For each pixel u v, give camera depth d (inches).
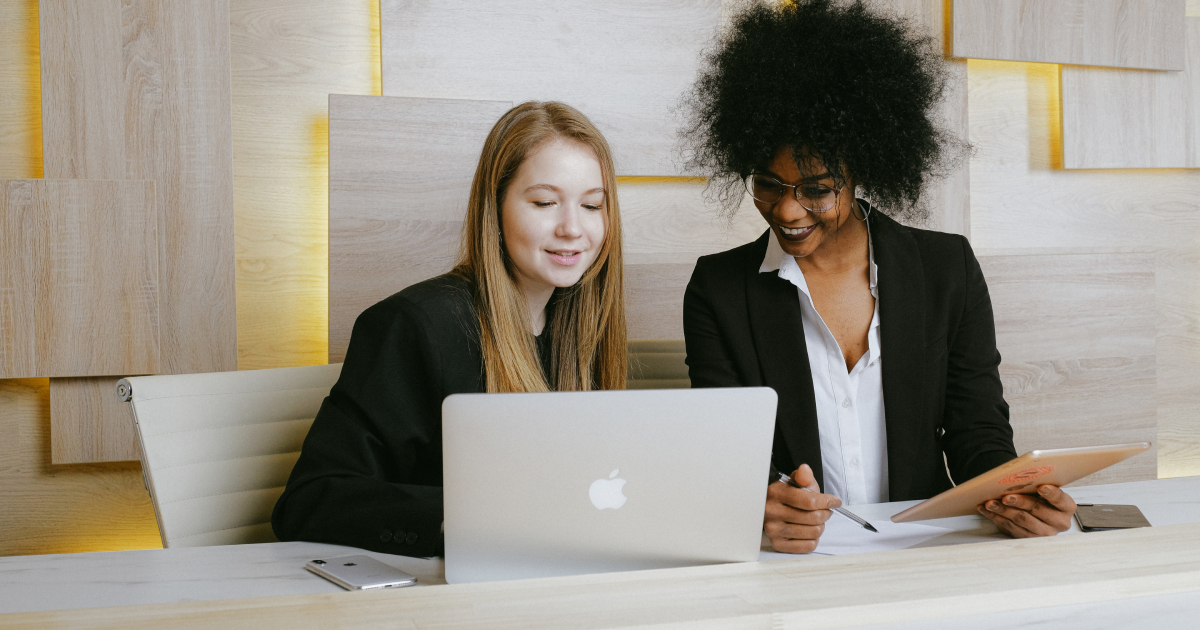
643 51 95.4
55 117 83.7
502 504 35.1
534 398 34.0
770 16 62.7
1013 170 109.3
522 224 53.3
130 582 38.2
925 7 101.7
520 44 92.8
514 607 29.5
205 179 86.7
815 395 62.3
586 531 35.9
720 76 62.4
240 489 58.2
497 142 54.1
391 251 89.7
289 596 31.1
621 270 58.1
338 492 45.0
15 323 83.2
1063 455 39.1
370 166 88.8
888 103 57.7
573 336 57.8
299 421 62.0
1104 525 45.2
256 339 91.5
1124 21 107.3
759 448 35.3
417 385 50.8
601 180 54.8
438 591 31.5
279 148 91.6
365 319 51.8
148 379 56.3
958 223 103.8
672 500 35.7
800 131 56.1
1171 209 114.7
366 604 30.1
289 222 92.3
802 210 56.8
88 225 84.0
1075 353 106.6
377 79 94.0
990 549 36.6
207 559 41.8
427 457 51.9
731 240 102.0
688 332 65.8
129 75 84.9
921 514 44.9
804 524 43.2
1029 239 110.1
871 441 61.7
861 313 62.3
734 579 32.7
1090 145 108.4
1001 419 61.1
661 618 28.2
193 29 86.0
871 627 29.5
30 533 87.5
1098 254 106.8
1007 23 103.3
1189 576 32.6
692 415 34.7
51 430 85.2
